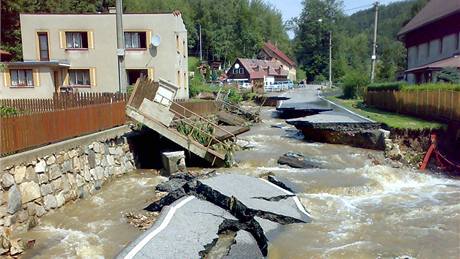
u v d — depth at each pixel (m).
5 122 10.16
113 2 55.97
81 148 13.34
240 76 80.44
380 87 33.06
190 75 54.00
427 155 17.17
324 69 108.12
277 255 8.91
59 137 12.51
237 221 10.32
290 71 107.38
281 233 10.02
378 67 53.47
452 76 26.53
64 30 32.59
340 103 38.03
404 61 65.06
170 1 91.25
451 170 16.58
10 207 9.88
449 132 18.53
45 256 9.02
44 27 32.59
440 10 38.31
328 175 14.98
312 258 8.80
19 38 42.00
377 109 30.16
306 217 11.13
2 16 42.09
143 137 18.30
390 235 10.02
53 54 32.81
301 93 59.59
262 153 18.61
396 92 26.50
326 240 9.73
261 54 105.06
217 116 28.03
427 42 40.97
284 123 30.77
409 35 46.19
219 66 93.69
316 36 109.12
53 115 12.21
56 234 10.18
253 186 12.48
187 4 99.62
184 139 16.61
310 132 22.47
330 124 20.89
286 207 11.40
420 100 22.34
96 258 8.95
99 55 32.81
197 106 25.59
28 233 10.21
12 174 10.05
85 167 13.46
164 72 33.16
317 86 91.25
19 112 14.02
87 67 32.94
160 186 13.83
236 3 109.19
